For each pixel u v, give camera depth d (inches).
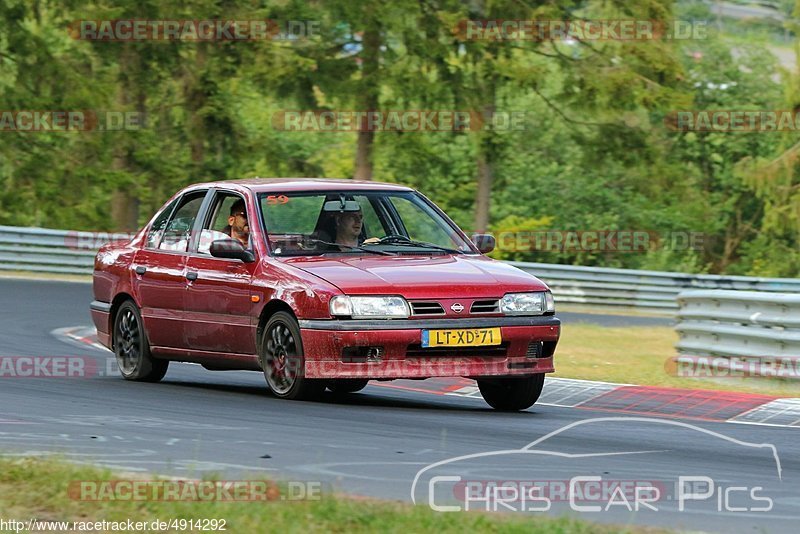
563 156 5467.5
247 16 3656.5
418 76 3634.4
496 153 3737.7
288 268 1039.6
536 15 3614.7
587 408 1088.8
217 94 3912.4
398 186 1171.9
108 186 3919.8
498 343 1003.3
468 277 1029.2
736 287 3176.7
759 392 1211.2
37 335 1669.5
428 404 1082.7
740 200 5802.2
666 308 3206.2
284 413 949.2
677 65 3821.4
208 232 1147.9
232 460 734.5
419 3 3619.6
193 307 1131.9
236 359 1088.8
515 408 1064.2
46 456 697.6
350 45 3713.1
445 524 555.2
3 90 3895.2
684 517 618.5
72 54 4037.9
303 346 1000.9
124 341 1229.1
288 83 3646.7
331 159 5634.8
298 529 540.4
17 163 3966.5
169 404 999.6
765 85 5772.6
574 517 592.1
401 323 983.6
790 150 4638.3
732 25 7175.2
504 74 3636.8
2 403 971.9
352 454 764.6
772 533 589.0
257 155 4042.8
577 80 3801.7
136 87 3937.0
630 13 3799.2
